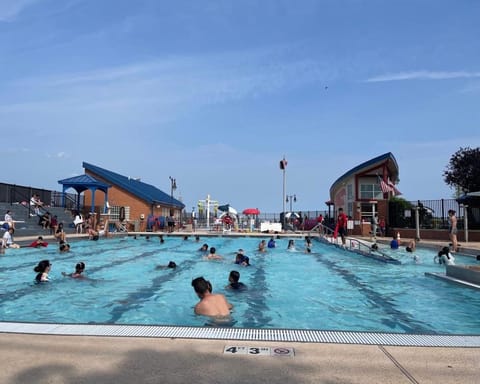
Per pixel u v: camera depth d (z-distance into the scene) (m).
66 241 21.09
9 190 28.36
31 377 3.25
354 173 29.12
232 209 45.59
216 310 6.65
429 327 6.19
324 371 3.40
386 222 27.77
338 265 13.77
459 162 32.16
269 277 11.18
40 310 7.24
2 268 12.38
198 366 3.48
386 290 9.15
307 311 7.20
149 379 3.22
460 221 23.20
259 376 3.29
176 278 10.94
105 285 9.73
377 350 3.93
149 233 29.72
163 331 4.47
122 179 39.88
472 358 3.73
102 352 3.80
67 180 30.45
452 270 9.95
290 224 41.06
